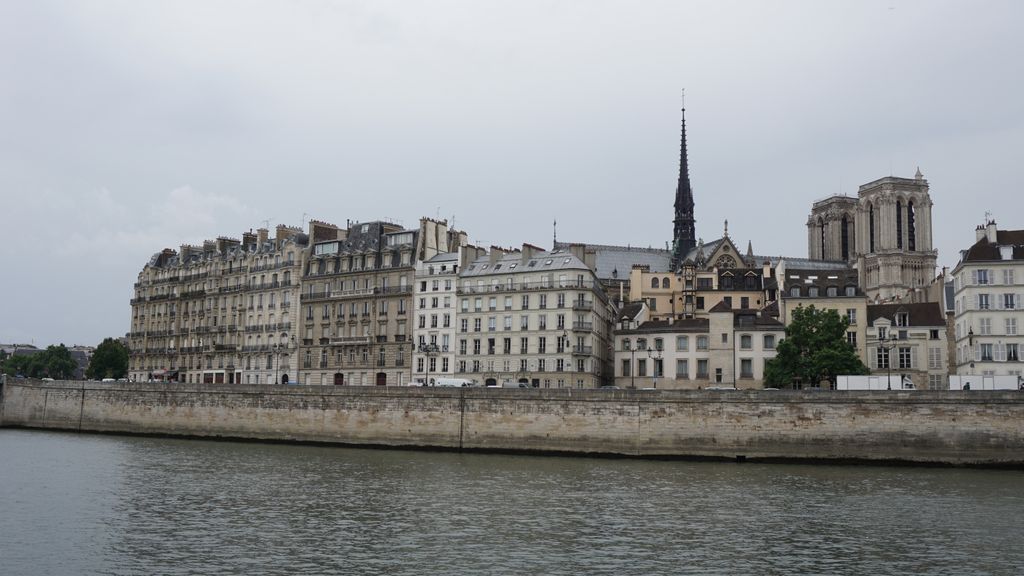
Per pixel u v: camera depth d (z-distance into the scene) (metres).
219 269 176.25
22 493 67.50
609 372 157.12
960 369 119.44
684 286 163.88
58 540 51.16
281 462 90.62
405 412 106.69
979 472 83.88
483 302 142.38
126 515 59.03
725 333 130.75
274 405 115.56
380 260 154.25
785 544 51.44
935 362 124.38
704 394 94.12
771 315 138.75
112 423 129.25
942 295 138.00
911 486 74.19
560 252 142.38
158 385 125.81
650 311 158.00
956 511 62.12
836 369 112.06
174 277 185.62
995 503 65.50
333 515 59.66
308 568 45.34
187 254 189.75
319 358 157.50
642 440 95.50
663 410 95.31
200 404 121.50
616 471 83.94
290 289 162.50
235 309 171.50
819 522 57.91
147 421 125.88
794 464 90.31
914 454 88.19
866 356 126.94
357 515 59.69
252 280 169.88
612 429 96.69
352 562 46.62
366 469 84.81
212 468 84.88
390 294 150.25
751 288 161.00
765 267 161.38
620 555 48.41
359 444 108.88
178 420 123.06
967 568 46.47
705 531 54.84
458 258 145.88
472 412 103.06
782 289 139.25
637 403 96.19
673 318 151.00
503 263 145.25
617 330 142.12
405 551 49.09
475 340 142.25
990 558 48.50
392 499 66.31
